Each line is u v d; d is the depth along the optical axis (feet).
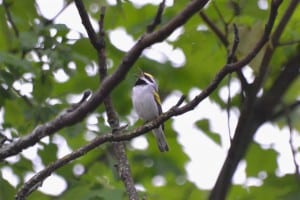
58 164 23.52
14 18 39.14
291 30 39.68
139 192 34.24
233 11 37.58
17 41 37.60
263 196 39.01
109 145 39.06
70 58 35.19
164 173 47.24
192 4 21.44
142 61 47.60
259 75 34.63
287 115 43.45
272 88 42.09
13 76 33.86
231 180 37.50
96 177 38.63
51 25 35.45
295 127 48.52
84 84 46.16
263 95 41.83
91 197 33.83
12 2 38.55
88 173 40.06
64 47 35.70
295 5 34.68
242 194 43.75
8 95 34.71
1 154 23.16
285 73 42.39
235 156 37.88
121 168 27.37
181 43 40.22
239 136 36.29
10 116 42.29
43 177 23.61
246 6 36.83
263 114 41.16
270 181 38.86
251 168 45.44
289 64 42.47
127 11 48.44
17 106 41.98
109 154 38.40
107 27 41.83
